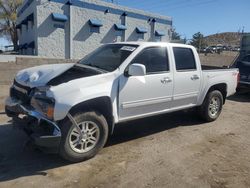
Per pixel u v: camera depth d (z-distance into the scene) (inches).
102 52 223.9
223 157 195.6
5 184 151.2
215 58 822.5
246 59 500.7
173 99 232.4
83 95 169.5
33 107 170.2
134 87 199.5
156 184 156.0
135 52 205.0
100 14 917.8
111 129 194.2
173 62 230.2
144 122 270.7
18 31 1237.1
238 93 481.4
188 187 154.1
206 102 269.9
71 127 168.9
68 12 832.9
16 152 190.4
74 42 861.8
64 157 171.9
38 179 157.3
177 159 188.9
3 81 429.4
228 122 285.0
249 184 160.1
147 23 1082.7
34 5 787.4
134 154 194.2
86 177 161.0
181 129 254.7
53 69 194.4
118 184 154.6
